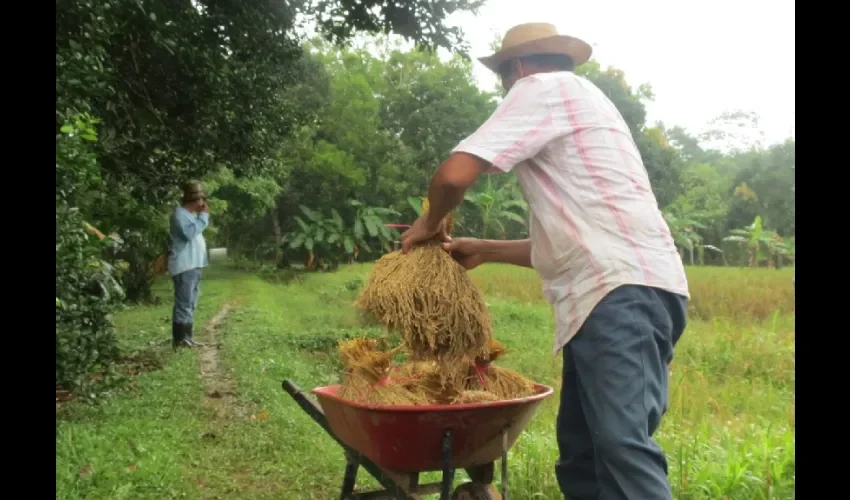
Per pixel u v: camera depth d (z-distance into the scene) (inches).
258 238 1509.6
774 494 163.5
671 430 218.2
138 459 192.1
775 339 409.1
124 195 410.6
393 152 1402.6
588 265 112.7
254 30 410.3
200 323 498.3
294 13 427.2
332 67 1473.9
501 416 119.3
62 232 219.1
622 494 106.3
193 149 404.8
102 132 349.4
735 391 294.7
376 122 1386.6
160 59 349.4
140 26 316.5
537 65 130.3
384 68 1488.7
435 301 128.9
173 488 176.4
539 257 121.0
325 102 1325.0
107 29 286.7
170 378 303.7
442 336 128.9
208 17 388.5
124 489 168.4
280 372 323.0
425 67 1473.9
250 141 434.0
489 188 1056.2
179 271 390.9
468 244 142.5
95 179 248.5
